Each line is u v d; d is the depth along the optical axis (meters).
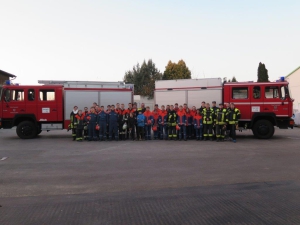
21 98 15.12
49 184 6.54
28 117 15.25
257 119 14.54
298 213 4.64
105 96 15.91
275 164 8.35
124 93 16.14
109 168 8.05
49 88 15.23
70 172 7.64
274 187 6.10
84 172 7.62
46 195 5.76
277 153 10.18
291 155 9.77
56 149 11.57
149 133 14.57
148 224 4.28
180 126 14.30
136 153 10.45
